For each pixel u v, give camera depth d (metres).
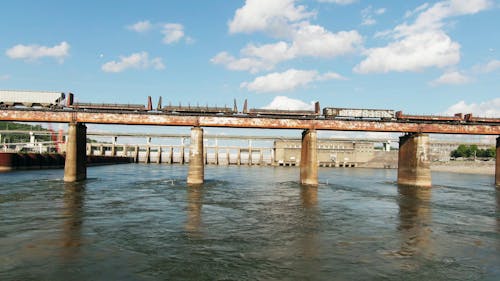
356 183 66.50
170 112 55.84
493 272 16.92
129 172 88.12
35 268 16.38
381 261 18.22
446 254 19.62
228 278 15.60
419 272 16.75
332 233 23.91
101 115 54.09
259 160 178.12
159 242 21.02
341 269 16.95
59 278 15.26
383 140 177.25
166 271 16.33
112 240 21.20
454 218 30.14
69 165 53.47
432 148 191.88
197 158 56.06
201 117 55.97
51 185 48.88
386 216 30.47
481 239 23.03
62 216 27.75
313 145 58.03
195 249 19.75
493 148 176.62
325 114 58.31
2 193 39.91
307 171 58.66
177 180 62.78
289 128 58.19
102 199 37.16
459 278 16.09
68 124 53.81
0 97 52.94
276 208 33.78
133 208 32.09
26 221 25.77
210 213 30.52
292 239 22.17
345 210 33.22
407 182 63.22
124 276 15.66
